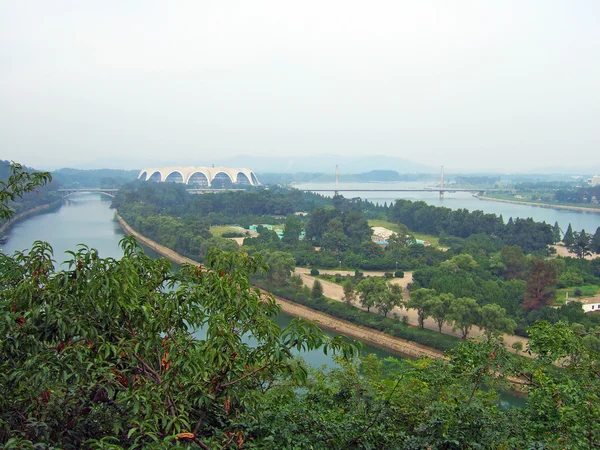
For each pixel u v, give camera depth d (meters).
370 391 10.41
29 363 6.71
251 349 8.11
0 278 8.02
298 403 10.25
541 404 10.81
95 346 7.38
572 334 12.98
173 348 7.17
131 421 6.59
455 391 11.34
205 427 7.95
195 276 8.52
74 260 7.54
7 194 8.94
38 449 6.13
